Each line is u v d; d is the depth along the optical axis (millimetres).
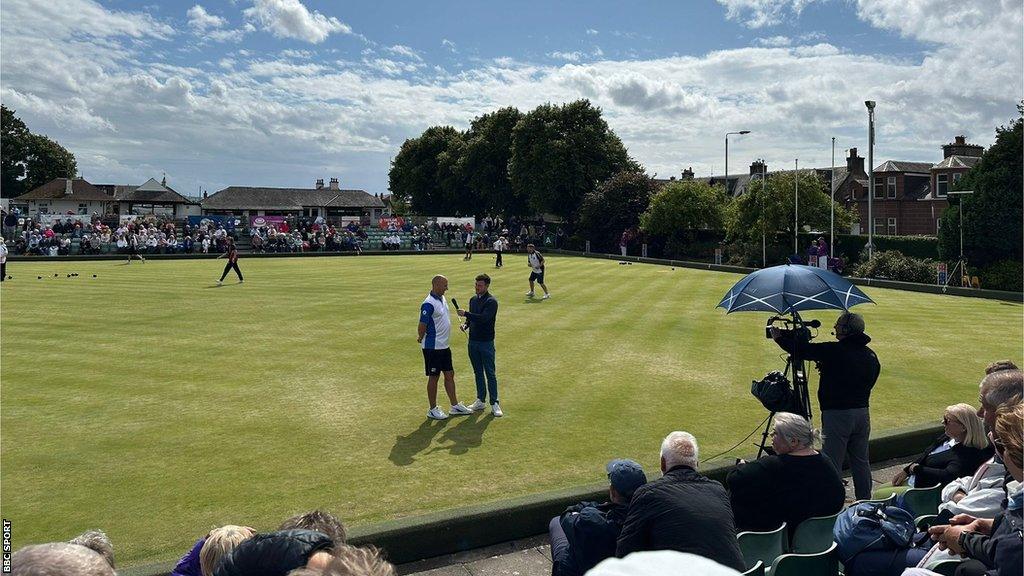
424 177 72188
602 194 49438
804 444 4914
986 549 3023
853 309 20312
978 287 26156
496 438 8344
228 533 3434
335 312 18547
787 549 4809
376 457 7672
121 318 17234
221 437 8312
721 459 7543
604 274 31250
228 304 20000
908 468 5590
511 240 53219
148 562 5379
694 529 3674
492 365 9266
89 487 6805
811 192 36688
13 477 7039
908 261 29125
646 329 16109
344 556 2229
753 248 38031
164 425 8742
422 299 21406
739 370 11969
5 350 13227
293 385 10797
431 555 5566
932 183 48656
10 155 74625
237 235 48688
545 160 54031
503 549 5746
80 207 70750
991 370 5758
